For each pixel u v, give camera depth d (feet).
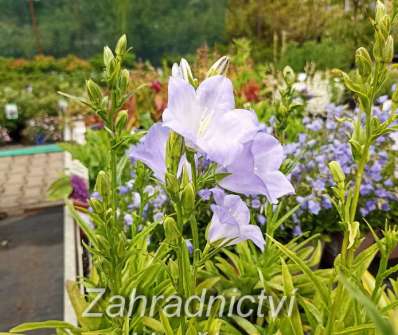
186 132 3.72
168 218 4.34
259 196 11.73
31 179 30.48
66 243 14.56
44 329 15.20
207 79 4.10
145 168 7.72
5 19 100.37
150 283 7.78
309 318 7.12
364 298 2.84
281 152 4.41
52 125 43.52
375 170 12.81
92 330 7.68
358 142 5.22
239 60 38.60
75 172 16.48
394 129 5.08
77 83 54.95
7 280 18.34
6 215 24.48
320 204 12.52
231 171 4.05
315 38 65.21
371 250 6.22
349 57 42.80
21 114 44.57
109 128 6.40
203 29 99.40
